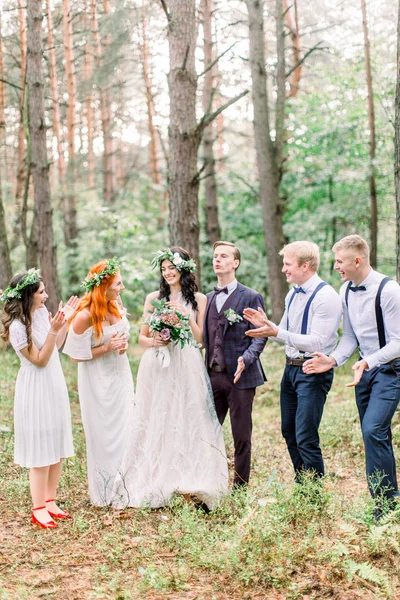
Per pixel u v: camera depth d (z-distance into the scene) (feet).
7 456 18.80
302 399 14.66
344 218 48.44
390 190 46.42
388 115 44.91
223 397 16.38
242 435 15.94
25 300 14.01
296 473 15.74
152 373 15.76
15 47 55.93
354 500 14.06
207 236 55.62
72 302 14.60
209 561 11.71
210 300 16.39
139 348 43.80
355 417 23.08
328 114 47.80
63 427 14.42
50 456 14.06
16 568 11.87
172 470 15.34
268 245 43.39
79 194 56.85
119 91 66.64
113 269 15.51
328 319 14.32
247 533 12.26
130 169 76.43
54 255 39.63
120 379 16.14
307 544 11.78
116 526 13.94
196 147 30.27
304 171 49.83
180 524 13.43
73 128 53.83
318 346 14.25
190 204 30.37
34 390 14.06
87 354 15.52
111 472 15.60
